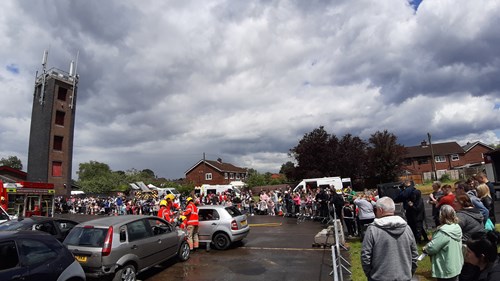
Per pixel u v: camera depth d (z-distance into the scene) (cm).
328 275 812
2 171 4303
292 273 838
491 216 879
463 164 5866
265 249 1148
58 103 4175
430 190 3381
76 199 3766
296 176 4319
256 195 5056
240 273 854
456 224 493
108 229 738
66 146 4200
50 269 545
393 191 1315
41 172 3950
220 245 1146
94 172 8306
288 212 2317
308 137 4259
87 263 704
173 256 946
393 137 4144
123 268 739
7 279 480
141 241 802
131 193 4619
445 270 480
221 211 1175
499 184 1919
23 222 955
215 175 6938
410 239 389
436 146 6175
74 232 756
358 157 4028
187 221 1129
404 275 374
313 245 1162
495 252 285
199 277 833
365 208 1113
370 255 391
